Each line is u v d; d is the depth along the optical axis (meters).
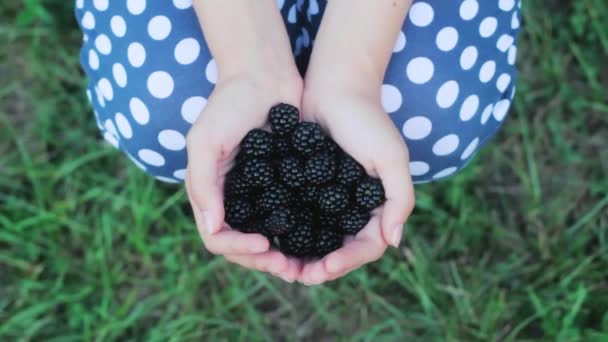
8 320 0.98
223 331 0.98
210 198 0.69
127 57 0.78
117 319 0.98
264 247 0.68
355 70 0.74
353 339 0.99
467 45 0.78
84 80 1.06
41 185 1.02
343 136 0.73
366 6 0.74
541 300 0.99
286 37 0.77
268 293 1.00
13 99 1.06
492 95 0.81
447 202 1.03
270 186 0.71
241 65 0.75
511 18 0.81
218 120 0.71
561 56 1.09
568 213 1.04
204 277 1.00
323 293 1.00
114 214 1.02
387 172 0.71
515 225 1.03
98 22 0.80
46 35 1.07
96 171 1.03
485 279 1.01
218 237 0.69
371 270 1.01
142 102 0.78
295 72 0.76
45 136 1.04
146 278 1.00
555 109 1.07
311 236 0.71
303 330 0.99
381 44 0.75
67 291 0.99
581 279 1.00
